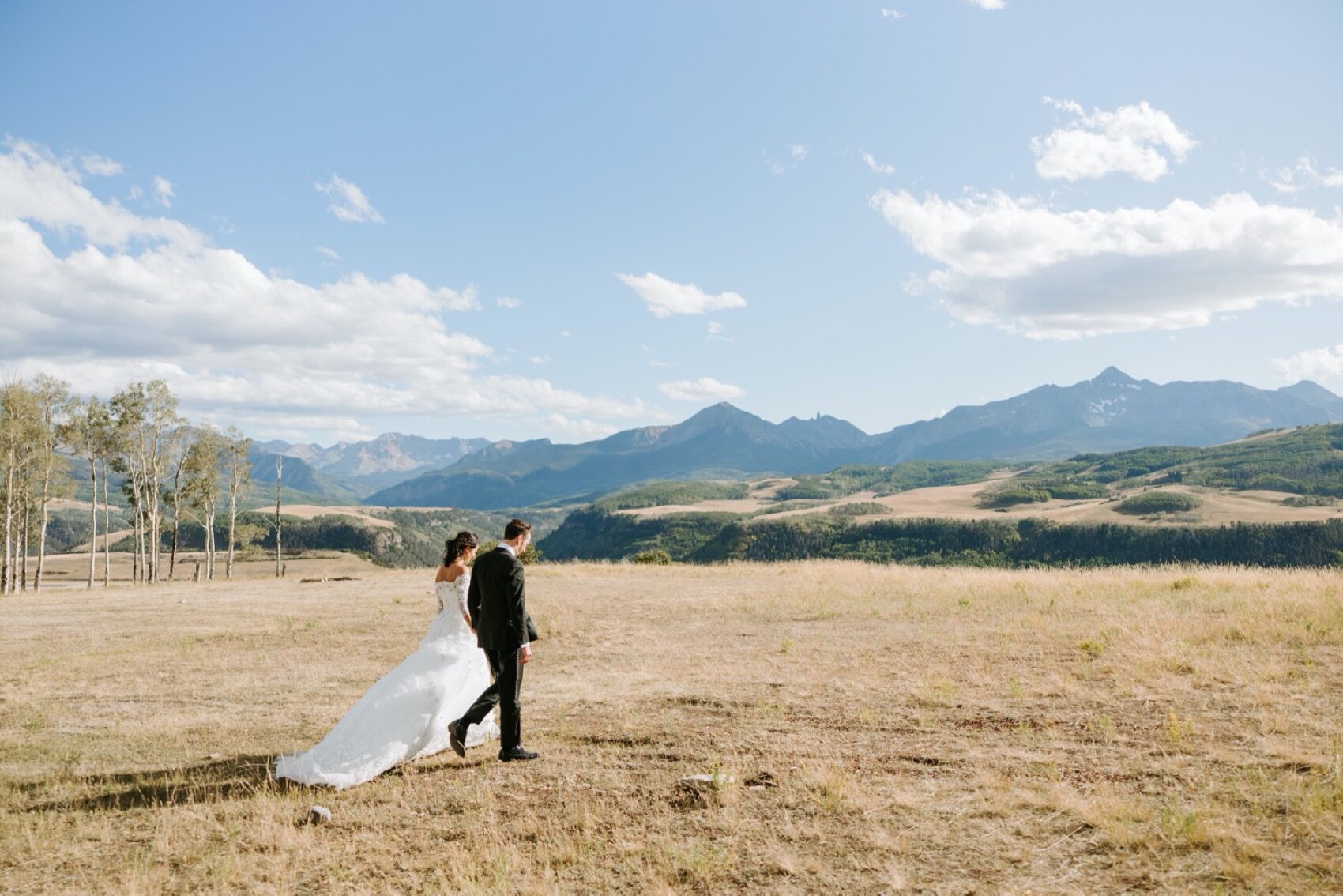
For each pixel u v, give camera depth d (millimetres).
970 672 8812
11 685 10641
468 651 6871
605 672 10070
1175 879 3689
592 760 6305
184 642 14242
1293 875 3621
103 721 8438
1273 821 4223
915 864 4082
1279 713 6285
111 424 47875
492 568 6465
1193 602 13281
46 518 44688
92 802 5809
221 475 55469
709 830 4734
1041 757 5645
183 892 4340
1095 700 7184
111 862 4746
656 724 7324
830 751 6125
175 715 8578
